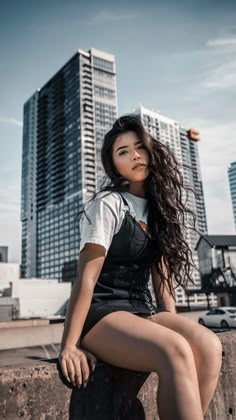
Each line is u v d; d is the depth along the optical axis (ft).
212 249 138.51
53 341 54.70
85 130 373.81
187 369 3.04
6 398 2.92
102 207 3.95
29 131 462.19
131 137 4.71
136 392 3.91
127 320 3.48
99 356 3.59
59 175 393.09
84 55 402.52
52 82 433.07
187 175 403.95
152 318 4.06
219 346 3.54
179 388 2.95
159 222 4.58
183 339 3.24
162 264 4.87
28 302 168.45
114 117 400.47
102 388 3.55
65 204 377.91
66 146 391.45
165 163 4.84
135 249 4.13
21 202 459.73
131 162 4.59
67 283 178.91
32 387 3.08
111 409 3.59
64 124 401.70
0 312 127.85
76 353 3.30
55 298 174.40
